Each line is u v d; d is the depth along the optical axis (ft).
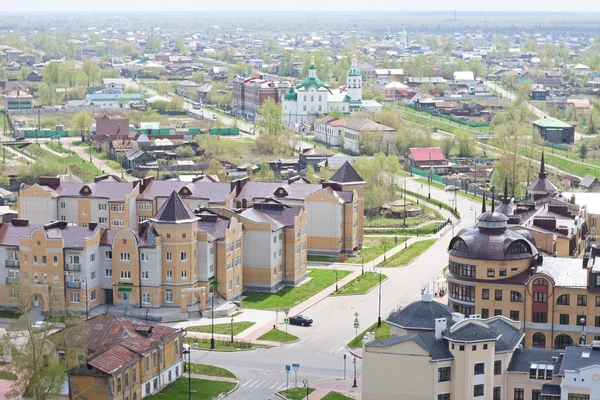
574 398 575.79
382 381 598.75
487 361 594.24
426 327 634.43
